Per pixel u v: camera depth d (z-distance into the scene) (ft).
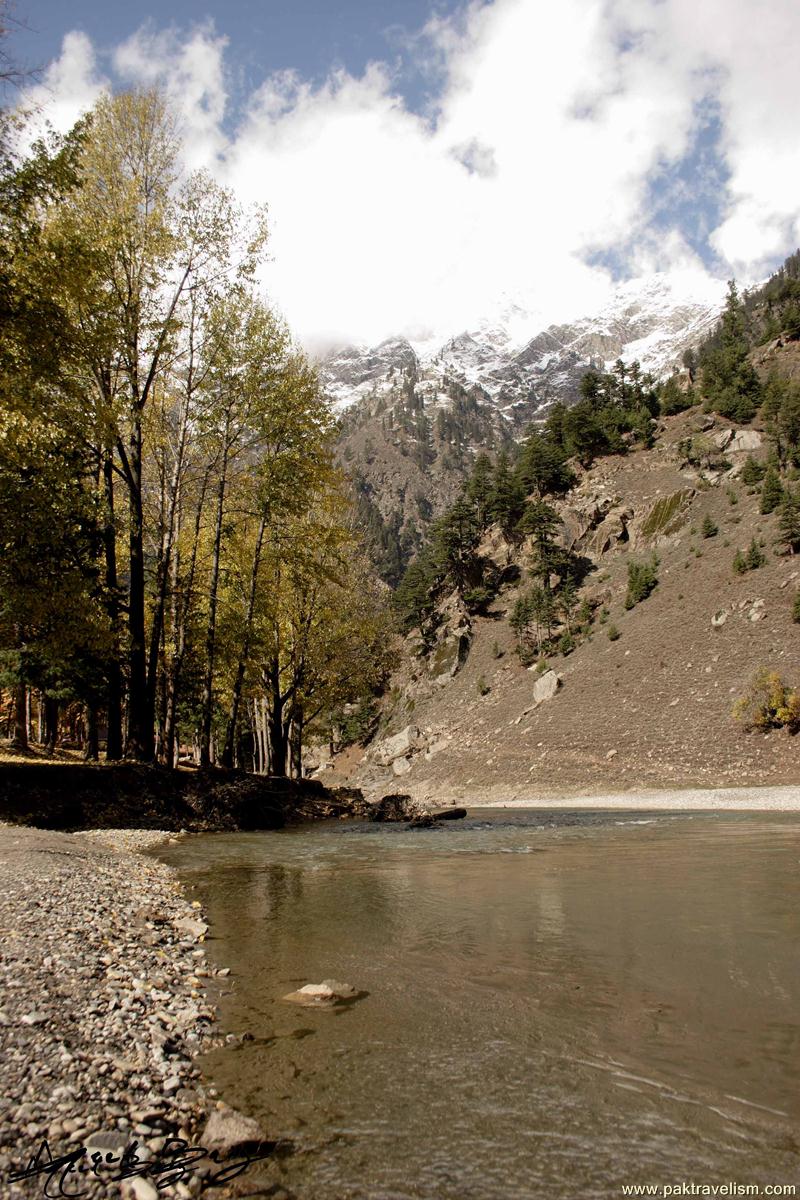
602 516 336.08
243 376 77.41
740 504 289.53
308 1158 11.50
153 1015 17.75
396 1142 12.05
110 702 78.54
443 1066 15.11
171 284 72.54
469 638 321.11
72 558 65.21
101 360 63.46
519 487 364.58
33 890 30.76
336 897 34.65
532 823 89.66
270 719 134.92
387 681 336.29
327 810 97.25
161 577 74.79
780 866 42.96
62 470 58.44
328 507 98.84
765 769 159.02
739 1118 12.69
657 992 19.34
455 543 349.00
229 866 46.37
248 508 87.35
